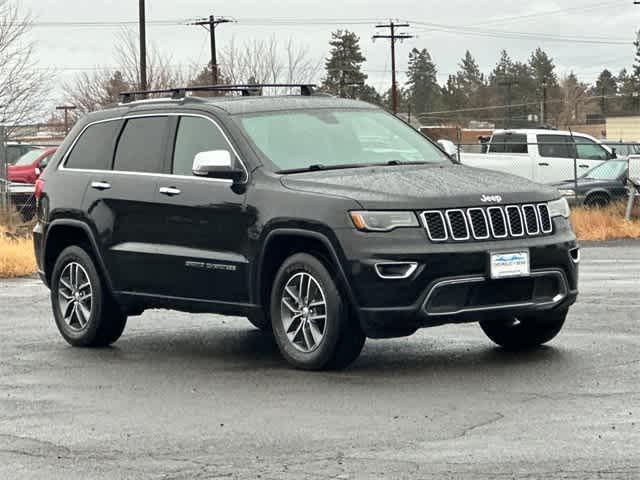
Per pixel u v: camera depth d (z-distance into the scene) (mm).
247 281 9977
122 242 10969
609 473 6426
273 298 9836
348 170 10023
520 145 32656
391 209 9219
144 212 10758
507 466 6613
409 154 10641
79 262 11391
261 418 8055
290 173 9961
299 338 9773
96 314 11258
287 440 7402
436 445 7129
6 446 7465
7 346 11523
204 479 6562
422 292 9164
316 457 6949
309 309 9633
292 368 9891
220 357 10625
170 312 13695
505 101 166000
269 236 9734
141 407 8555
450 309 9266
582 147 32438
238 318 13148
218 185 10195
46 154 32375
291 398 8672
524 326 10414
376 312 9188
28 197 27359
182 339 11758
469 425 7625
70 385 9469
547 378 9102
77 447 7398
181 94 11180
